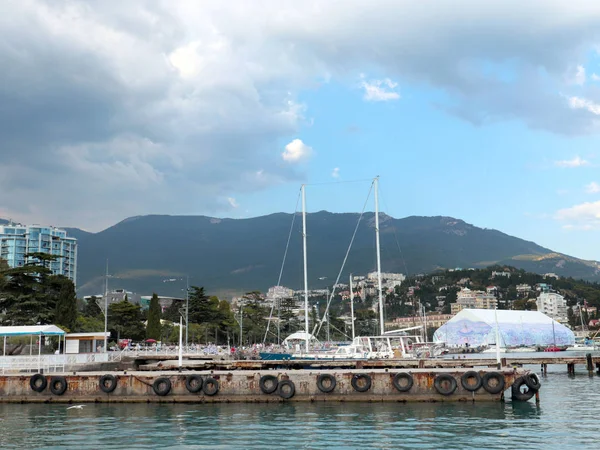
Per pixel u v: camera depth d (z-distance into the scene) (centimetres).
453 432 3412
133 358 7144
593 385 6297
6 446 3191
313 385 4625
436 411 4122
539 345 19888
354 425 3650
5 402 4822
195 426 3681
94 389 4784
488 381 4538
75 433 3516
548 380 7025
